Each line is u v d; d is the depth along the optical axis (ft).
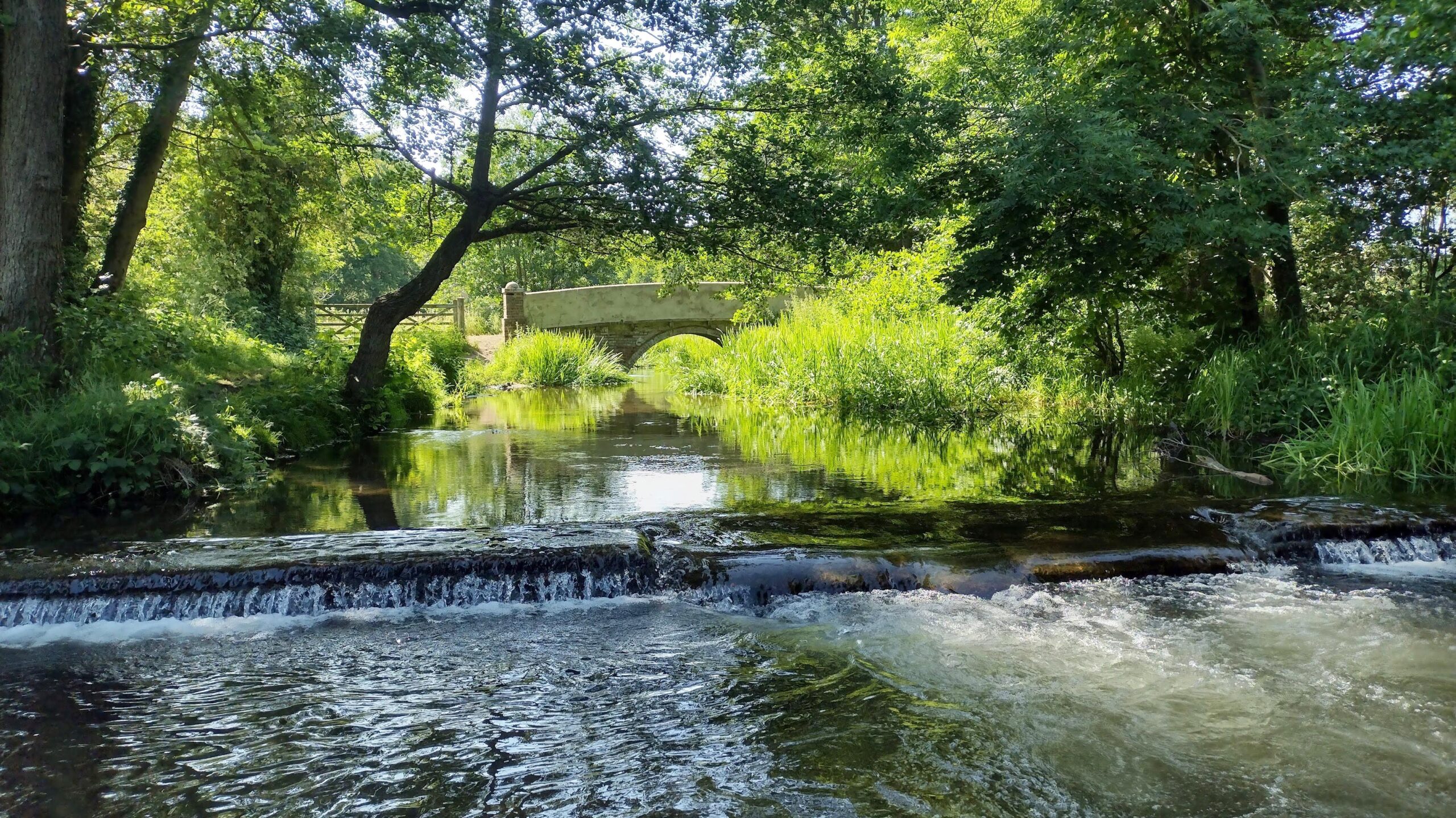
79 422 26.58
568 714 13.52
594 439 42.14
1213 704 13.50
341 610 18.02
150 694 14.25
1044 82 35.19
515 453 37.32
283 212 54.19
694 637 16.56
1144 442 38.11
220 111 43.60
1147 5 36.58
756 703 13.83
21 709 13.66
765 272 43.98
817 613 17.61
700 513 23.75
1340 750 12.12
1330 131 31.96
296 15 34.04
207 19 36.14
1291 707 13.35
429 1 35.17
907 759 12.06
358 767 11.98
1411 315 35.55
